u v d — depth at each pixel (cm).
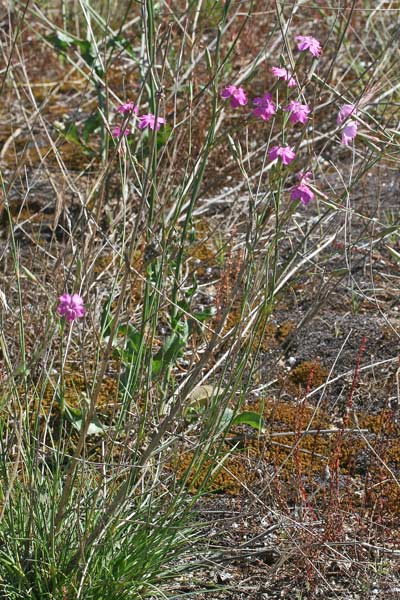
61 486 280
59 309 231
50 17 610
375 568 276
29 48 600
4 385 275
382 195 468
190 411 323
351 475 316
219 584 275
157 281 275
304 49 264
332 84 531
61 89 584
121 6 640
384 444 310
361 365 366
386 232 286
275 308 400
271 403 348
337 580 275
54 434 324
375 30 560
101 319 335
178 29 485
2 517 253
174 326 331
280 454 325
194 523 278
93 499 257
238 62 521
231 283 391
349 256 419
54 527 257
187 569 277
